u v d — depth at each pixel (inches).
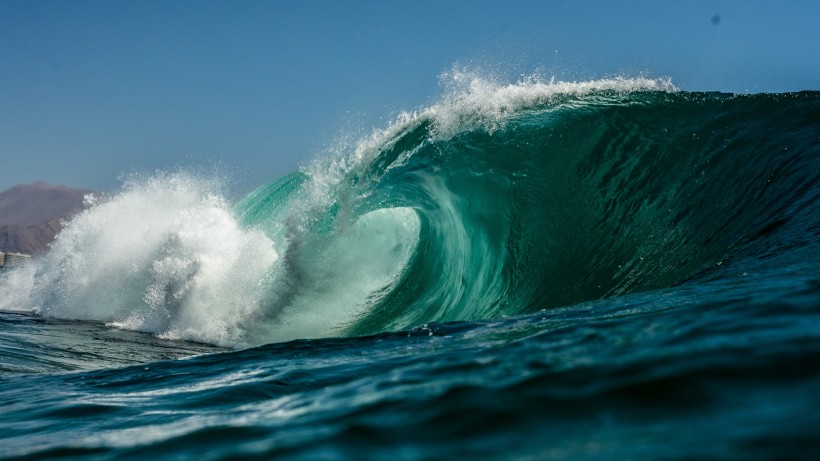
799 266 210.1
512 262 394.9
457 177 427.8
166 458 96.6
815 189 304.7
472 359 131.8
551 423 76.7
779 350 88.5
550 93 441.1
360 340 210.4
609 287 347.3
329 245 443.2
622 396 80.8
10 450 114.8
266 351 212.8
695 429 66.4
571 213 391.9
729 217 335.0
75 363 322.3
